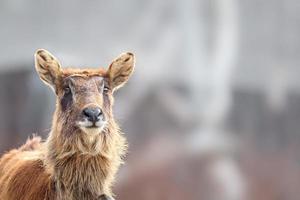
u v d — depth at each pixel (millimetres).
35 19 72188
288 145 73125
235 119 73250
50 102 67625
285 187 71375
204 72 73188
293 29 76188
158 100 71438
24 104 70125
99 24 73125
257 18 76312
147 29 74188
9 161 24750
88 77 23078
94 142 22344
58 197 22641
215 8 74062
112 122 23125
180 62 73625
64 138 22547
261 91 74125
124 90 70812
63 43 71688
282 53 75625
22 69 70875
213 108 72125
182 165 69250
